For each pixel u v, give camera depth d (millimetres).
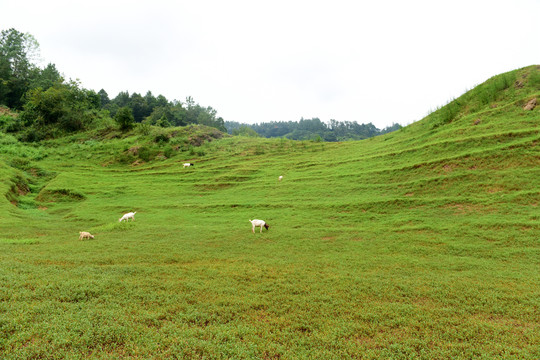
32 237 18578
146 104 138875
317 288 10406
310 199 27656
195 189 37500
